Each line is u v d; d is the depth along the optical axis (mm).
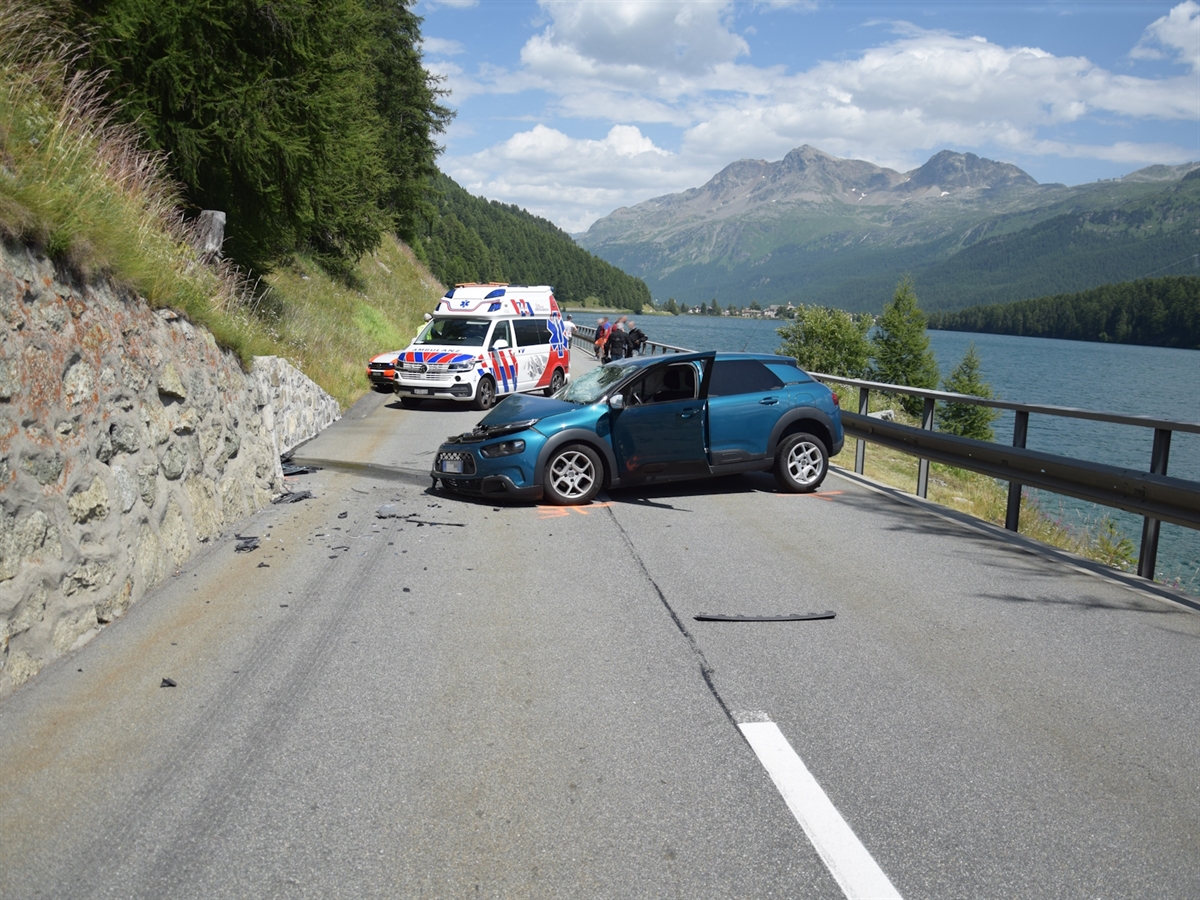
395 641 5121
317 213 17859
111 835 3096
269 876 2873
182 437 6750
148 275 6598
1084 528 10531
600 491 10180
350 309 28312
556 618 5602
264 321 16609
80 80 10641
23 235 4836
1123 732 4055
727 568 6891
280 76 15055
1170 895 2832
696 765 3689
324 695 4344
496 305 20953
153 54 13164
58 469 4809
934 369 64000
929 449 10070
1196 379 114750
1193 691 4547
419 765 3654
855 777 3604
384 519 8328
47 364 4801
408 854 3016
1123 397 75750
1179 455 33344
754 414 9828
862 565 7035
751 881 2879
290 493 9281
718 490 10344
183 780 3490
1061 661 4957
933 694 4473
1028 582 6613
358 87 17328
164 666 4660
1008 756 3803
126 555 5586
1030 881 2895
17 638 4352
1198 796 3480
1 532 4234
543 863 2973
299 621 5414
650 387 9539
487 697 4363
